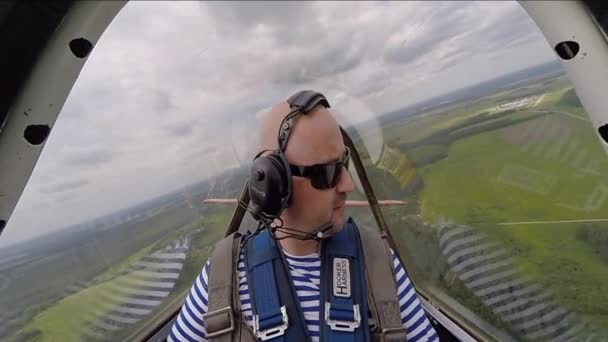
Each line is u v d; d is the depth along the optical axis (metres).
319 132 0.51
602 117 0.40
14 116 0.41
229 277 0.61
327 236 0.59
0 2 0.35
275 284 0.57
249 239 0.66
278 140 0.53
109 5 0.41
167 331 0.86
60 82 0.42
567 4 0.40
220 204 0.93
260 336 0.55
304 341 0.54
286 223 0.58
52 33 0.40
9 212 0.45
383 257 0.61
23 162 0.43
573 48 0.41
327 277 0.57
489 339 0.80
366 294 0.57
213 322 0.57
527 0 0.42
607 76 0.39
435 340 0.61
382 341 0.54
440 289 0.95
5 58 0.39
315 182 0.52
